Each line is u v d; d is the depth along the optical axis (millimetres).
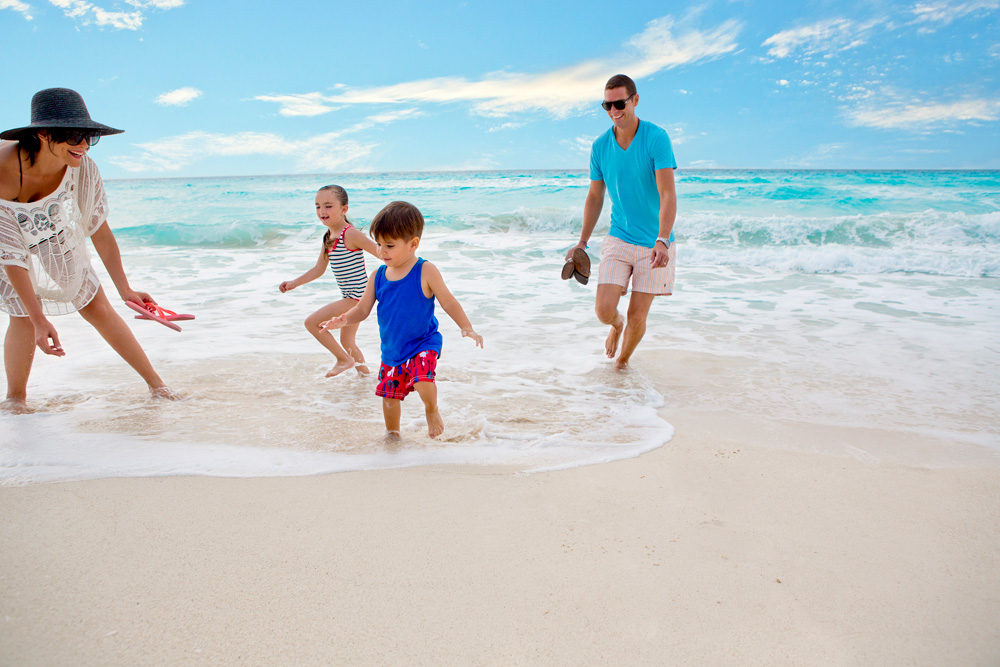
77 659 1611
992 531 2324
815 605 1867
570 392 4141
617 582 1970
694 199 18656
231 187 34906
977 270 9008
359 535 2246
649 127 4305
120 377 4352
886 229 12047
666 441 3266
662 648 1673
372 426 3492
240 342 5371
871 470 2900
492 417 3639
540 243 12156
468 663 1609
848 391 4184
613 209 4691
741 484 2725
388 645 1673
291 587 1927
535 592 1910
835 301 7234
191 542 2189
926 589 1954
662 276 4504
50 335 3398
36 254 3449
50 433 3264
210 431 3346
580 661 1621
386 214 3035
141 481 2680
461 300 7250
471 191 24406
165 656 1625
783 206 17375
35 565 2039
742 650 1671
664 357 5016
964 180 22859
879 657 1651
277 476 2752
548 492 2623
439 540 2217
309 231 13906
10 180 3240
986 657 1656
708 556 2129
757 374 4574
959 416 3709
